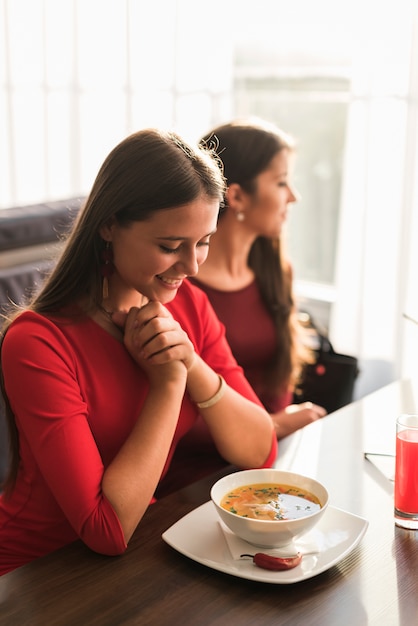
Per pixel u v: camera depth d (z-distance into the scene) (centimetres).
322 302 308
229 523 112
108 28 322
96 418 131
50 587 106
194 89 300
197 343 155
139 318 131
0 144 390
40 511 133
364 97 260
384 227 262
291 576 106
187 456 185
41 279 212
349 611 102
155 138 125
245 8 301
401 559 114
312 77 297
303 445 149
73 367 128
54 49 349
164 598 104
